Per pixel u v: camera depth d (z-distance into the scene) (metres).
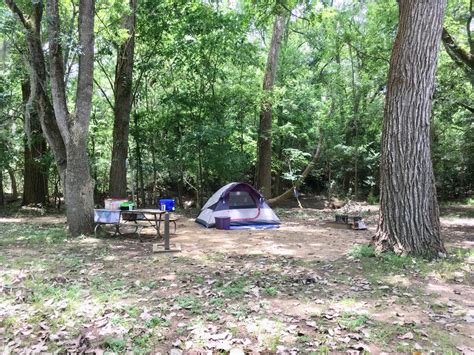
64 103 8.51
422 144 6.19
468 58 11.40
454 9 12.41
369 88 16.89
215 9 14.13
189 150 13.66
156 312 3.95
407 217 6.20
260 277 5.25
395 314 3.84
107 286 4.81
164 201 8.66
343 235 9.07
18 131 13.62
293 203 19.33
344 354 3.06
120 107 12.42
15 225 10.38
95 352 3.10
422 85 6.11
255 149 16.34
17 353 3.13
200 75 13.53
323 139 17.20
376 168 20.62
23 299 4.27
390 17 14.83
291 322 3.67
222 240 8.36
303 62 19.62
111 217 8.59
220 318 3.77
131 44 12.32
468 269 5.45
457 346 3.17
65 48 8.01
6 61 10.67
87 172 8.68
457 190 21.19
